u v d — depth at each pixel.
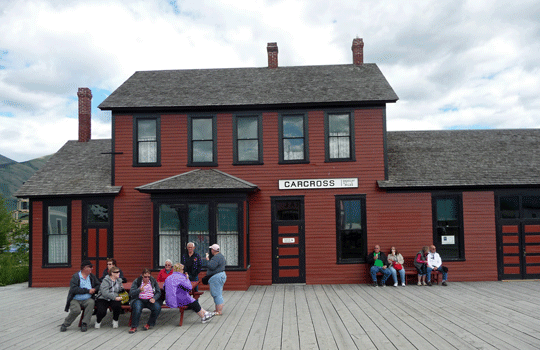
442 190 13.48
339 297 10.95
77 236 13.73
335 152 13.73
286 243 13.50
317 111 13.80
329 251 13.43
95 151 15.85
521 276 13.32
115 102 13.84
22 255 18.47
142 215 13.68
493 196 13.47
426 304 9.84
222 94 14.23
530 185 13.24
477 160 14.26
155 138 13.97
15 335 7.62
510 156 14.41
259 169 13.73
